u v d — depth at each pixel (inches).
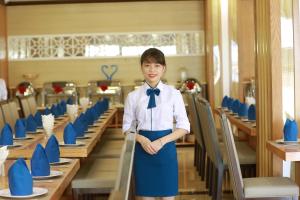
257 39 202.7
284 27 184.4
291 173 185.9
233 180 154.3
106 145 240.7
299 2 183.9
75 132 165.2
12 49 430.3
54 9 429.1
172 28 429.1
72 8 428.8
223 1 387.9
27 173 98.7
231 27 377.1
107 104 317.7
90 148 166.2
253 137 223.5
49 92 414.3
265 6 191.6
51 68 431.2
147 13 428.5
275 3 183.8
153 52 141.5
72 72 431.5
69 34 430.6
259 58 200.7
